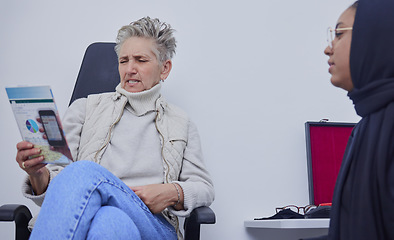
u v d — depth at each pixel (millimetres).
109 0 2029
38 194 1359
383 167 718
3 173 1887
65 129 1555
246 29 2090
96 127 1537
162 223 1355
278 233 1951
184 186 1394
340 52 837
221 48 2055
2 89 1940
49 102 1132
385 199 712
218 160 1960
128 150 1484
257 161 1990
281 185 1992
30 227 1287
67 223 929
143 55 1571
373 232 715
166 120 1606
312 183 1920
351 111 2125
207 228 1898
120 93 1602
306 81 2102
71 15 2006
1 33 1977
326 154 1961
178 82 1995
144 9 2039
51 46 1977
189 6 2064
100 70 1722
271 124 2033
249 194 1958
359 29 781
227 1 2098
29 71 1954
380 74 772
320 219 1481
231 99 2020
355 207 745
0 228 1843
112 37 2008
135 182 1460
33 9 1997
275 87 2066
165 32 1650
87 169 1033
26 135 1207
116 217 983
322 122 1975
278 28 2119
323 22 2166
